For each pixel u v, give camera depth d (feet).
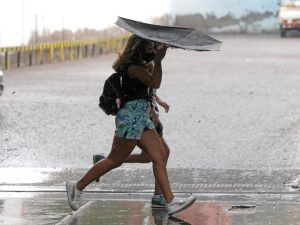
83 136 87.66
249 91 136.46
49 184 64.85
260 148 81.30
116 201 58.29
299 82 153.58
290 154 78.28
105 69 188.65
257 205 57.06
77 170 70.54
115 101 51.83
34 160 74.74
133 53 51.65
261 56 234.58
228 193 61.36
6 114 103.50
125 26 51.06
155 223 51.29
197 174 68.80
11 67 191.52
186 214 54.08
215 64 205.26
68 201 53.88
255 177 67.72
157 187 56.03
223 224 50.98
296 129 93.66
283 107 114.21
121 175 68.28
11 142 83.56
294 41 323.16
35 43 207.00
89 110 108.06
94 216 53.26
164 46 50.37
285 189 63.00
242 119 101.55
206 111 108.99
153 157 52.65
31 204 57.21
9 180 66.23
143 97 51.96
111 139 86.02
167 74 172.14
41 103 115.34
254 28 396.78
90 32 253.44
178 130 92.22
